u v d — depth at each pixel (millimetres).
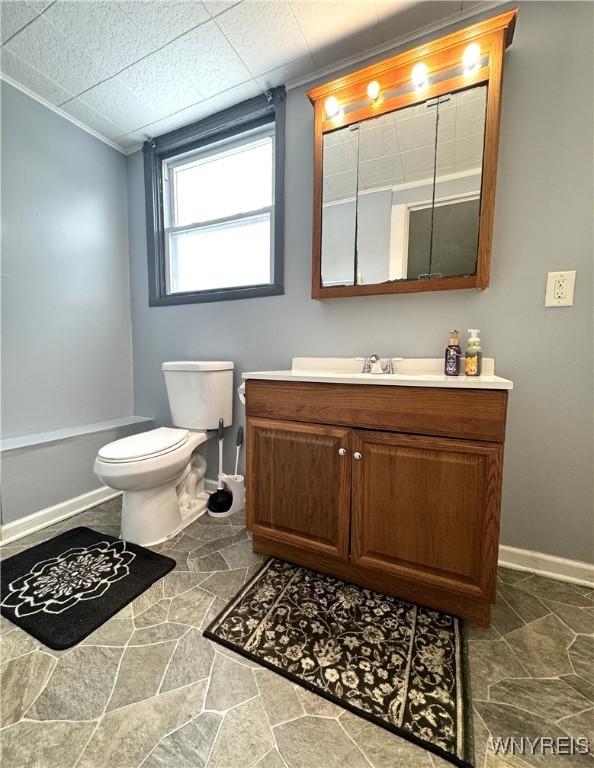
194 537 1590
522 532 1378
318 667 922
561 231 1243
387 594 1205
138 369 2383
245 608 1138
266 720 790
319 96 1540
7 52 1515
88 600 1169
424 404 1069
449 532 1057
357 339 1619
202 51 1500
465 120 1317
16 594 1198
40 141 1831
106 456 1410
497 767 699
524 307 1312
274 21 1350
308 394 1253
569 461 1295
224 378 1869
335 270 1590
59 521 1753
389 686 870
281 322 1807
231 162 2037
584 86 1183
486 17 1299
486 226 1302
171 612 1119
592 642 1012
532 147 1256
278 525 1349
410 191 1429
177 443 1597
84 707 815
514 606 1164
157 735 757
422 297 1474
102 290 2191
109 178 2201
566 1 1187
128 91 1751
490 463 996
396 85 1406
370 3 1276
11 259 1740
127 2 1275
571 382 1272
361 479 1172
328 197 1577
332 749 734
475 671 914
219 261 2090
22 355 1804
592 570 1285
